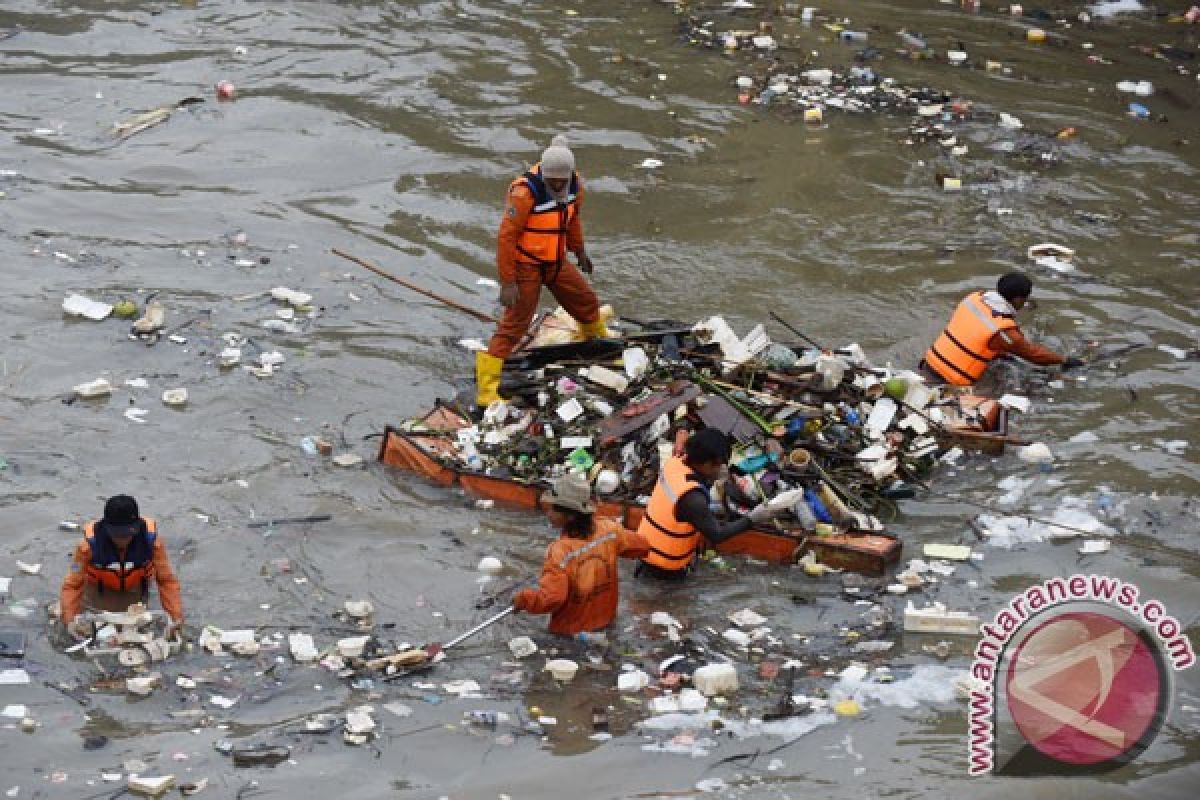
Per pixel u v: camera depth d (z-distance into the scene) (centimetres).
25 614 1617
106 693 1508
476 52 3559
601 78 3447
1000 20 4050
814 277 2634
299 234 2675
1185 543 1870
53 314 2311
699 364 2145
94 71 3312
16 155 2881
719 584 1783
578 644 1648
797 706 1543
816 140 3178
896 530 1897
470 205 2828
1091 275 2672
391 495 1922
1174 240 2827
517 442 1992
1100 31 4006
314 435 2050
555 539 1852
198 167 2897
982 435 2073
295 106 3178
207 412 2075
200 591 1691
